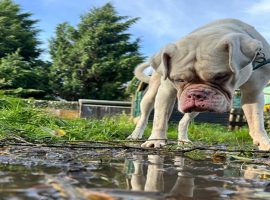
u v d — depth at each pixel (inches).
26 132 34.6
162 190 13.6
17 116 41.1
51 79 265.7
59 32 285.1
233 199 12.5
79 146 27.4
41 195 11.2
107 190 12.2
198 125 94.0
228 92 28.2
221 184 15.3
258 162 25.3
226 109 28.4
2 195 11.2
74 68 268.4
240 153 29.8
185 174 17.9
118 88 268.1
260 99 33.1
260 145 32.5
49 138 34.0
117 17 285.1
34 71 251.4
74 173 15.8
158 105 34.0
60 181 12.9
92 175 15.6
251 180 16.6
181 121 47.9
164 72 28.8
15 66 241.0
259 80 31.9
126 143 37.8
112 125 46.8
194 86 27.9
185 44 28.8
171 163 22.5
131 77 270.8
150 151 29.3
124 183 14.3
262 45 29.7
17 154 22.5
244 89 32.6
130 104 136.8
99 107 131.3
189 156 27.5
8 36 271.3
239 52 27.4
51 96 266.7
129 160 22.8
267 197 12.9
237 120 103.7
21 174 14.9
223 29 29.7
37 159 20.1
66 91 265.1
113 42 281.9
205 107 27.2
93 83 270.7
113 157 24.0
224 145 43.3
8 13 285.7
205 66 27.4
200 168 20.7
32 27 293.1
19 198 10.9
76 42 278.7
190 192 13.4
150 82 44.7
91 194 11.3
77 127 42.5
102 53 276.7
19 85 242.1
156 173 17.8
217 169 20.6
